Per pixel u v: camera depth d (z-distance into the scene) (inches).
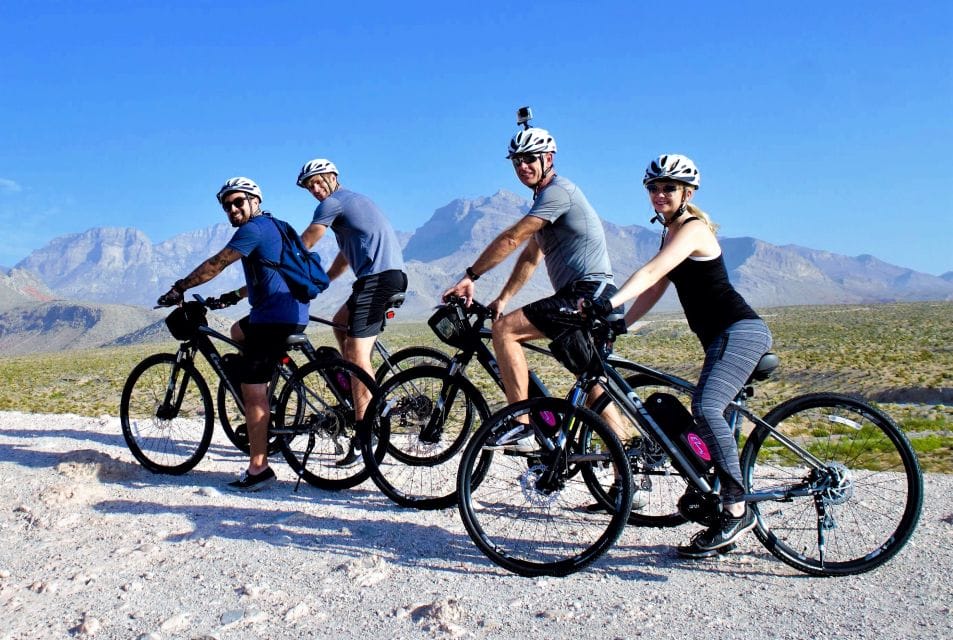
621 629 119.0
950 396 1202.0
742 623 121.0
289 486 211.0
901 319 5664.4
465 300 183.3
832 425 169.3
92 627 121.2
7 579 143.8
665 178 144.7
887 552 142.2
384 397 191.8
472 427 197.0
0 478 216.5
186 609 129.0
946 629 116.9
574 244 173.5
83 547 160.6
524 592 134.6
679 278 149.0
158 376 232.8
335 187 225.6
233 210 208.4
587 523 173.0
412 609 126.6
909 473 143.3
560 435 147.9
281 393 211.3
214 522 175.8
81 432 290.4
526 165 174.9
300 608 127.3
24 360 4197.8
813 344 3348.9
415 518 178.9
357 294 214.5
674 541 162.9
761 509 171.8
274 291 203.5
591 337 147.8
